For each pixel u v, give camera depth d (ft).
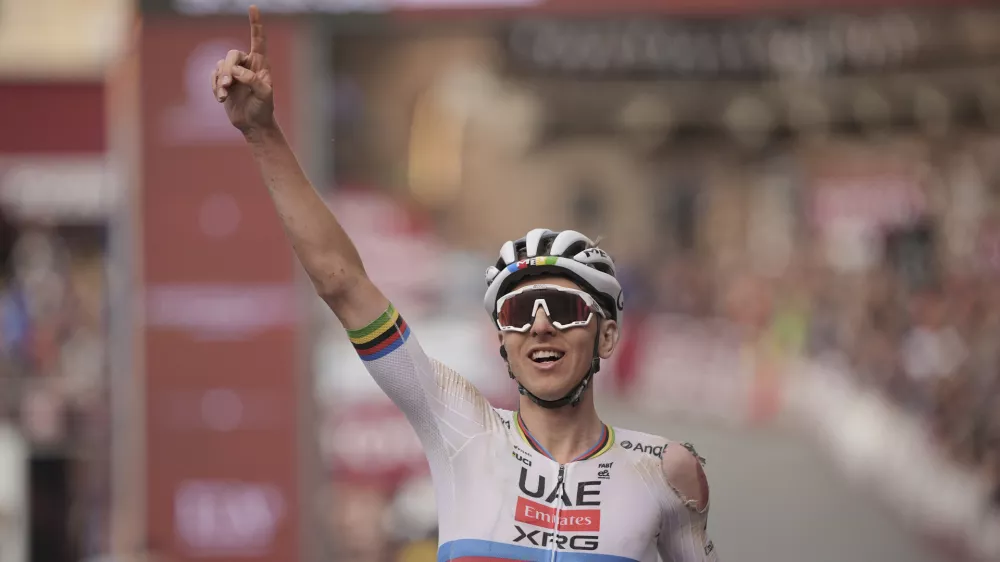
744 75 185.06
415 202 263.49
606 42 188.24
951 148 210.79
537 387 26.86
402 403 27.89
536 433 27.63
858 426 131.95
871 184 237.25
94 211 139.95
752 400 172.04
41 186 137.18
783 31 170.71
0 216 139.03
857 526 107.34
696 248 299.99
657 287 223.92
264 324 104.94
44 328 121.39
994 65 180.14
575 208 301.43
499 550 26.37
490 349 127.95
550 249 27.30
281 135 26.99
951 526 97.40
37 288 127.44
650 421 174.60
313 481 104.47
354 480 106.93
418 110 262.06
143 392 104.94
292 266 104.83
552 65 195.00
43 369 117.08
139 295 104.83
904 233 183.42
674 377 188.24
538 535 26.45
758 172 291.58
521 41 192.44
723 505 117.29
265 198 104.78
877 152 237.04
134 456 104.88
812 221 244.01
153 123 104.32
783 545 100.73
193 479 104.68
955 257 178.91
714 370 180.55
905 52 171.94
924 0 100.73
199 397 105.09
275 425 104.68
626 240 301.22
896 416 120.67
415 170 262.88
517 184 288.92
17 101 127.24
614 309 27.71
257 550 104.22
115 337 105.19
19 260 137.69
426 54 260.01
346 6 102.01
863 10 101.76
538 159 293.23
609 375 202.80
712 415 177.78
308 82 102.37
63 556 106.42
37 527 106.73
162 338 105.19
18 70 131.95
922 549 98.32
